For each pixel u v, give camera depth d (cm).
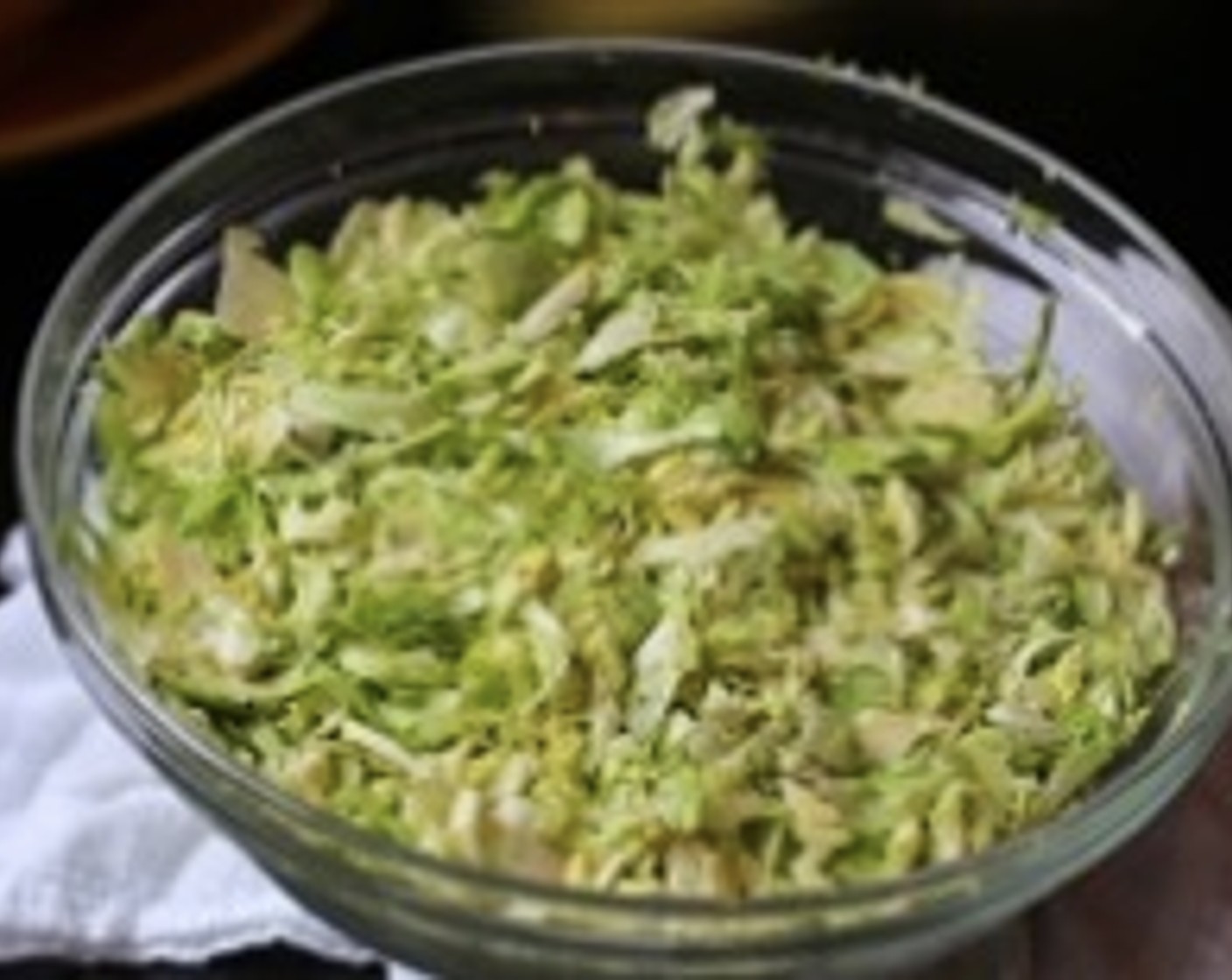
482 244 71
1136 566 68
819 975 59
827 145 76
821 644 65
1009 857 58
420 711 63
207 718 63
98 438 68
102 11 81
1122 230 72
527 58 74
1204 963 66
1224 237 82
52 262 79
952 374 71
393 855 57
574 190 74
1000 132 75
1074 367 73
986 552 68
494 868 59
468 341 70
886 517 67
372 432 68
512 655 63
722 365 69
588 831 61
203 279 71
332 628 64
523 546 65
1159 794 60
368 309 70
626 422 68
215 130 82
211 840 66
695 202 74
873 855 61
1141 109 85
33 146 78
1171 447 70
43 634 70
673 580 65
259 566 65
